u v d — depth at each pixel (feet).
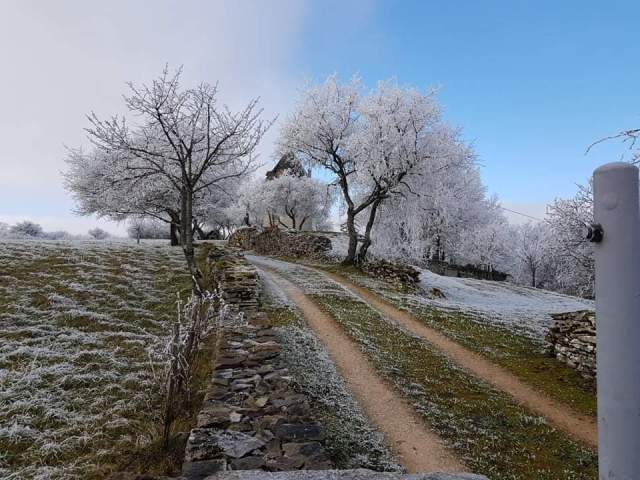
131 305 39.86
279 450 13.29
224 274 45.98
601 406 5.95
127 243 79.82
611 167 5.87
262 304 43.14
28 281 43.27
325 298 50.37
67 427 18.94
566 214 60.75
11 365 25.53
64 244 67.15
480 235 107.14
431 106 71.31
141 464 14.99
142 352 28.99
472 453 19.36
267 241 112.57
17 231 164.86
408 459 18.53
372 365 29.89
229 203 117.39
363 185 79.71
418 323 43.91
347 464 17.19
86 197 83.05
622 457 5.65
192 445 13.23
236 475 11.25
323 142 77.56
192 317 19.93
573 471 18.47
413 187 73.82
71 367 25.44
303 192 153.07
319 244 90.38
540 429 22.74
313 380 25.76
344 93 79.41
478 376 30.58
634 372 5.64
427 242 87.61
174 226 98.63
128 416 19.75
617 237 5.76
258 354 22.71
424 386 27.30
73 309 36.47
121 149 44.45
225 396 17.61
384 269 68.39
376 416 22.58
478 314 50.16
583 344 31.86
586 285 75.46
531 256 110.83
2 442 17.67
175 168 66.49
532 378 30.63
